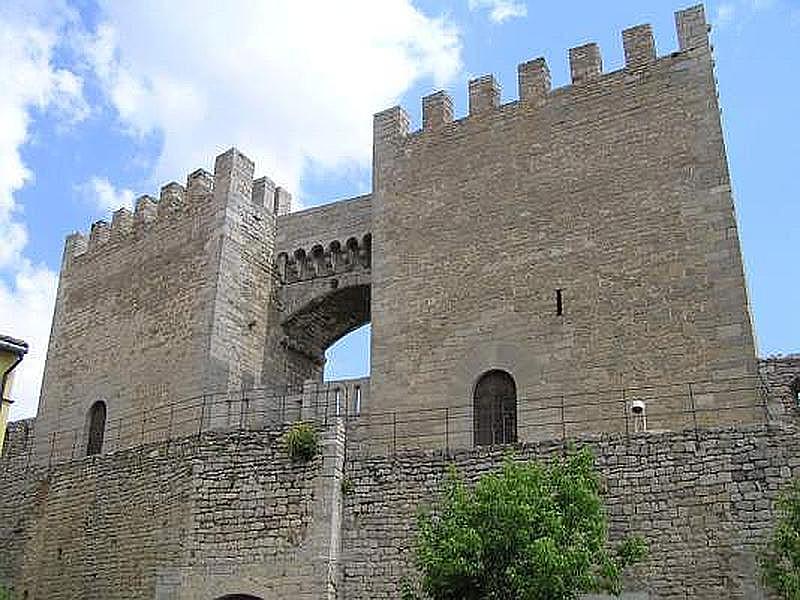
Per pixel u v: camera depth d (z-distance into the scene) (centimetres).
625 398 2631
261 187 3759
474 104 3275
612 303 2752
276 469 2498
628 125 2930
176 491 2638
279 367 3622
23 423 4278
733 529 2020
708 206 2708
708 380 2534
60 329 4025
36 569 2989
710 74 2847
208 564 2478
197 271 3512
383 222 3284
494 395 2864
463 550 1684
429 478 2350
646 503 2119
